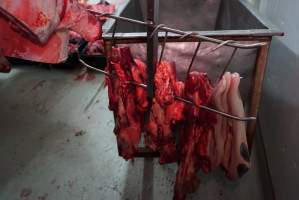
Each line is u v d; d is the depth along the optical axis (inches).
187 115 38.9
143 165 57.3
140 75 37.8
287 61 44.0
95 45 87.7
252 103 45.0
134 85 38.2
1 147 64.2
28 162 59.7
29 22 26.8
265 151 55.0
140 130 43.6
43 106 78.7
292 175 39.2
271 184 48.9
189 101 36.6
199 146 39.3
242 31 36.9
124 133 42.1
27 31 28.2
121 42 39.1
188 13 74.3
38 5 26.6
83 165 58.2
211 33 37.1
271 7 54.7
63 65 94.6
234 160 42.0
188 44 38.6
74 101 80.3
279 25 48.1
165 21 76.0
